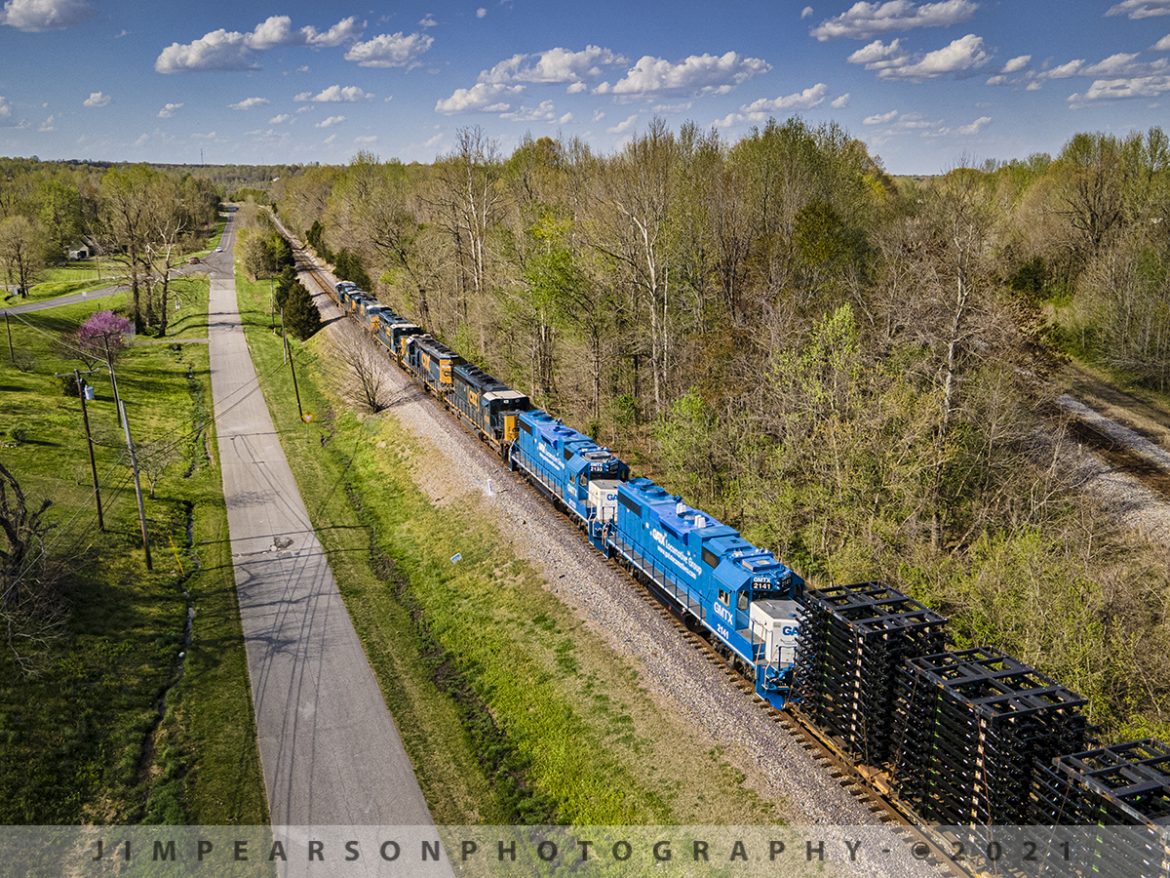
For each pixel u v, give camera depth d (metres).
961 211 44.22
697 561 30.28
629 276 57.59
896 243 57.16
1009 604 30.56
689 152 81.44
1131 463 51.34
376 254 109.38
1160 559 37.44
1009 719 18.31
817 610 23.72
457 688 31.80
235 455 61.00
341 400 72.06
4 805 25.03
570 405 62.94
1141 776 16.69
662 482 49.62
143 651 34.16
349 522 49.03
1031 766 18.12
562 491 42.25
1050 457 48.25
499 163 110.50
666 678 28.28
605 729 26.98
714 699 26.75
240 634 36.22
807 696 24.41
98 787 26.77
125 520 45.88
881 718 21.80
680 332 58.62
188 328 104.12
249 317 110.31
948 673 20.34
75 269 141.75
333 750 28.27
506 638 33.69
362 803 25.69
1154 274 70.19
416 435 58.75
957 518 41.41
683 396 49.94
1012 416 43.00
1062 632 28.47
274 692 31.81
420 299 89.56
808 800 22.16
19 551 33.97
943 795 20.08
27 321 93.44
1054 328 60.62
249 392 77.50
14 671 30.11
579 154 100.81
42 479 49.44
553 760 26.64
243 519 49.44
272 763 27.67
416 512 48.28
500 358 71.50
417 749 28.23
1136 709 28.03
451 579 39.84
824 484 41.00
